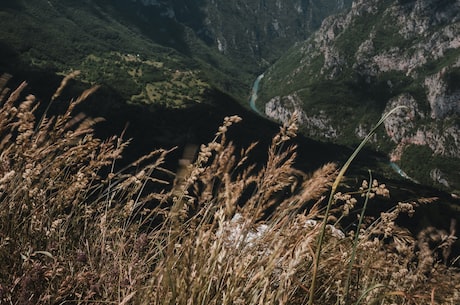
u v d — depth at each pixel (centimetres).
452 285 195
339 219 206
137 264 203
